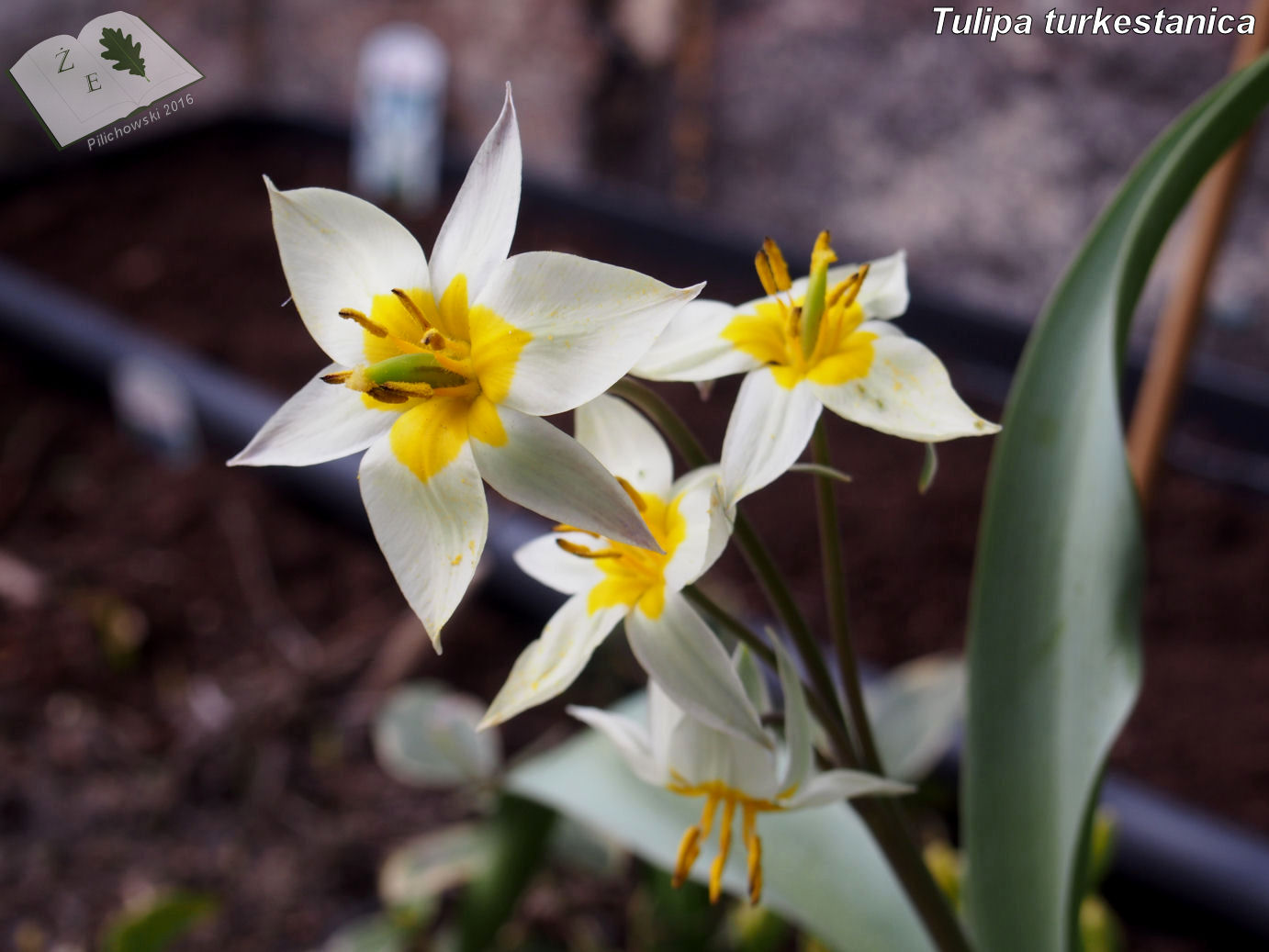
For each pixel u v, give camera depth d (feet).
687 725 0.52
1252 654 1.45
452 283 0.45
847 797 0.54
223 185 2.68
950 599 1.56
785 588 0.54
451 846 1.07
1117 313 0.57
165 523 1.71
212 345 2.08
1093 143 2.00
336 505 1.70
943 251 2.25
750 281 2.34
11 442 1.90
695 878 0.76
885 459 1.86
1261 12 0.81
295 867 1.22
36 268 2.33
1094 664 0.57
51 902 1.16
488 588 1.53
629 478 0.51
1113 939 0.93
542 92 2.62
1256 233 1.86
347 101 2.91
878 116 2.22
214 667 1.47
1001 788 0.62
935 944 0.62
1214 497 1.73
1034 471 0.63
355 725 1.39
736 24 2.32
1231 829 1.17
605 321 0.42
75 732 1.36
